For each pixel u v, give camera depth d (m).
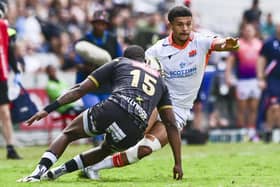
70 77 39.22
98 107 19.42
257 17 48.28
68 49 44.03
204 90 39.38
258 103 43.09
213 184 19.47
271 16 53.34
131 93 19.39
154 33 39.25
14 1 47.62
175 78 21.56
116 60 19.92
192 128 39.31
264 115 43.53
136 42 39.38
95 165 20.56
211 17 57.88
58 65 43.84
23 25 46.50
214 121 41.97
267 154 30.86
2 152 33.38
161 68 21.47
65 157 29.84
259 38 47.72
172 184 19.36
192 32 21.58
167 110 19.97
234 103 43.09
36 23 46.81
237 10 59.22
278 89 41.44
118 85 19.59
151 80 19.69
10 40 30.55
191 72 21.52
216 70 41.69
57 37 45.81
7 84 29.92
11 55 31.11
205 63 21.58
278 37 41.03
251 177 21.52
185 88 21.66
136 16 48.47
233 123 42.88
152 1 53.09
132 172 23.16
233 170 23.81
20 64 35.03
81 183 19.52
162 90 19.84
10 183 19.48
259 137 43.53
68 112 35.47
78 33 47.19
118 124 19.30
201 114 40.28
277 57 41.00
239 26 51.59
